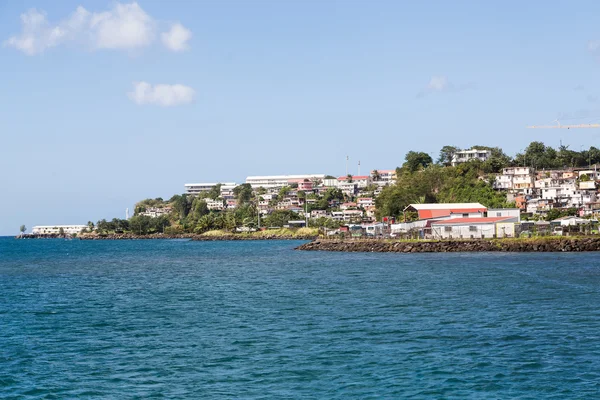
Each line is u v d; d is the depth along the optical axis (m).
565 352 50.28
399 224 197.62
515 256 138.62
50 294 97.19
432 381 43.47
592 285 86.69
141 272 138.12
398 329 60.06
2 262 188.38
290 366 47.97
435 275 104.94
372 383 43.41
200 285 105.44
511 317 64.69
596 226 171.25
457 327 60.31
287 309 74.25
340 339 56.44
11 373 47.59
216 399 41.06
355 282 99.81
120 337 60.38
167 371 47.53
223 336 59.38
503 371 45.44
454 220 175.12
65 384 44.78
